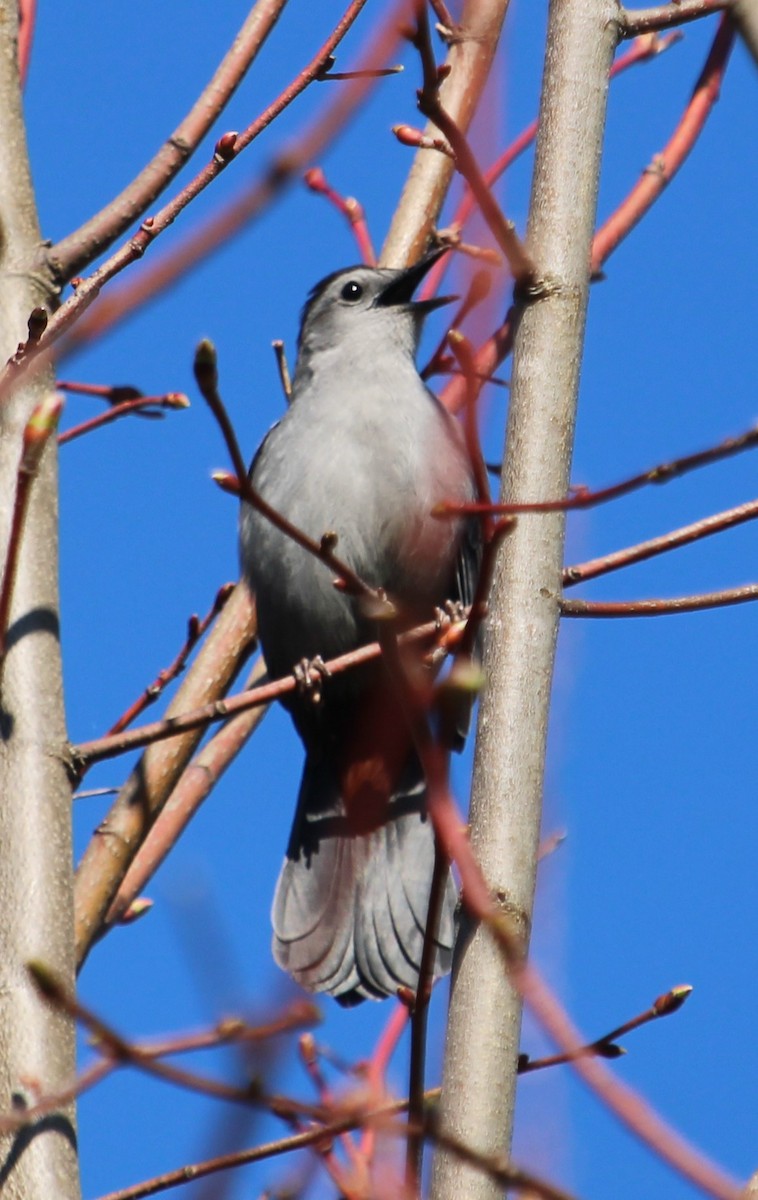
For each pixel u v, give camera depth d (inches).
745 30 222.5
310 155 157.8
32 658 306.5
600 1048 264.8
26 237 343.9
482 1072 238.2
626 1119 156.1
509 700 264.8
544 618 270.4
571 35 303.0
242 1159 200.7
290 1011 178.4
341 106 158.7
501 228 273.9
